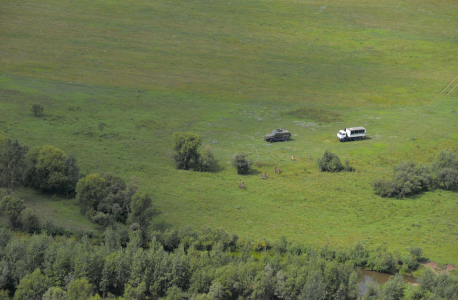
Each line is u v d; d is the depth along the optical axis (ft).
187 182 298.97
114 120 417.49
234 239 222.48
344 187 299.79
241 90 522.47
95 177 242.99
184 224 241.76
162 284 181.78
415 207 271.28
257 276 179.93
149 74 548.31
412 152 371.35
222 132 409.69
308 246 216.74
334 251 212.02
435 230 242.37
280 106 483.92
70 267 181.68
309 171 328.70
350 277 182.39
